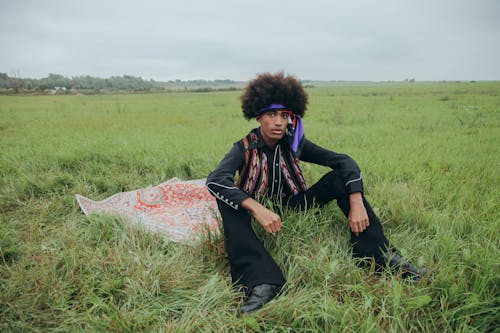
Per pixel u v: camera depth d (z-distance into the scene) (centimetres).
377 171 476
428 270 244
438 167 489
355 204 263
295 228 289
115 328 201
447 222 312
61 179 469
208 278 261
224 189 253
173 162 550
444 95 2786
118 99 3516
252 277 232
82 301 231
